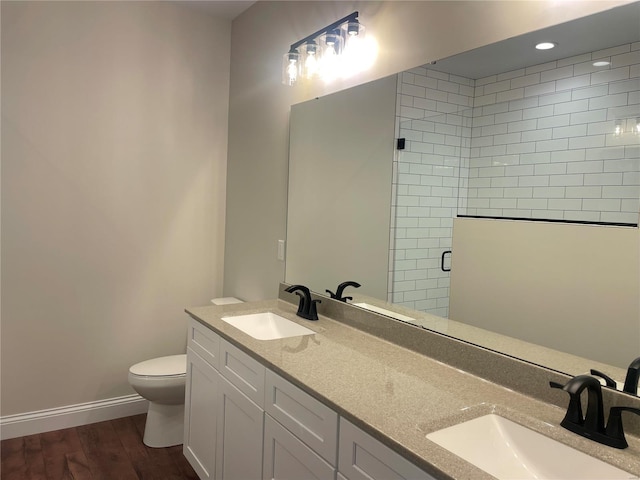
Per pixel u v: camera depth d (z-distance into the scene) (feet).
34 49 8.79
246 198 10.41
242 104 10.56
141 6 9.87
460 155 5.49
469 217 5.38
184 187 10.67
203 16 10.66
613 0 4.18
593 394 3.81
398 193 6.40
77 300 9.57
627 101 4.03
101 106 9.53
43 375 9.31
